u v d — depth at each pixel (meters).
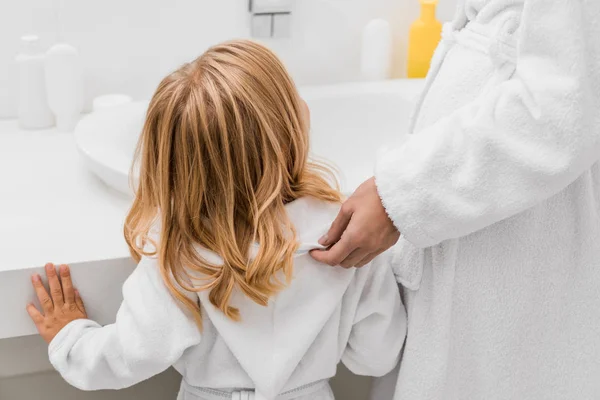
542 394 1.02
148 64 1.57
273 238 0.93
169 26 1.55
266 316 0.97
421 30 1.62
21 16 1.47
